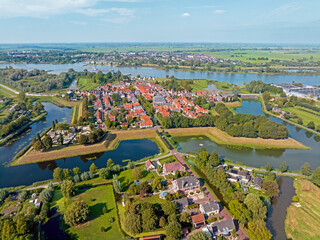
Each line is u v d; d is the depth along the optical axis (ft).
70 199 404.98
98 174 496.23
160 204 400.88
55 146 614.75
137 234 339.77
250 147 653.30
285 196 436.35
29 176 497.05
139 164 538.06
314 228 356.79
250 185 463.42
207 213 373.61
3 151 610.65
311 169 547.08
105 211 379.35
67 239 328.49
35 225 333.42
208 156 535.60
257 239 315.58
